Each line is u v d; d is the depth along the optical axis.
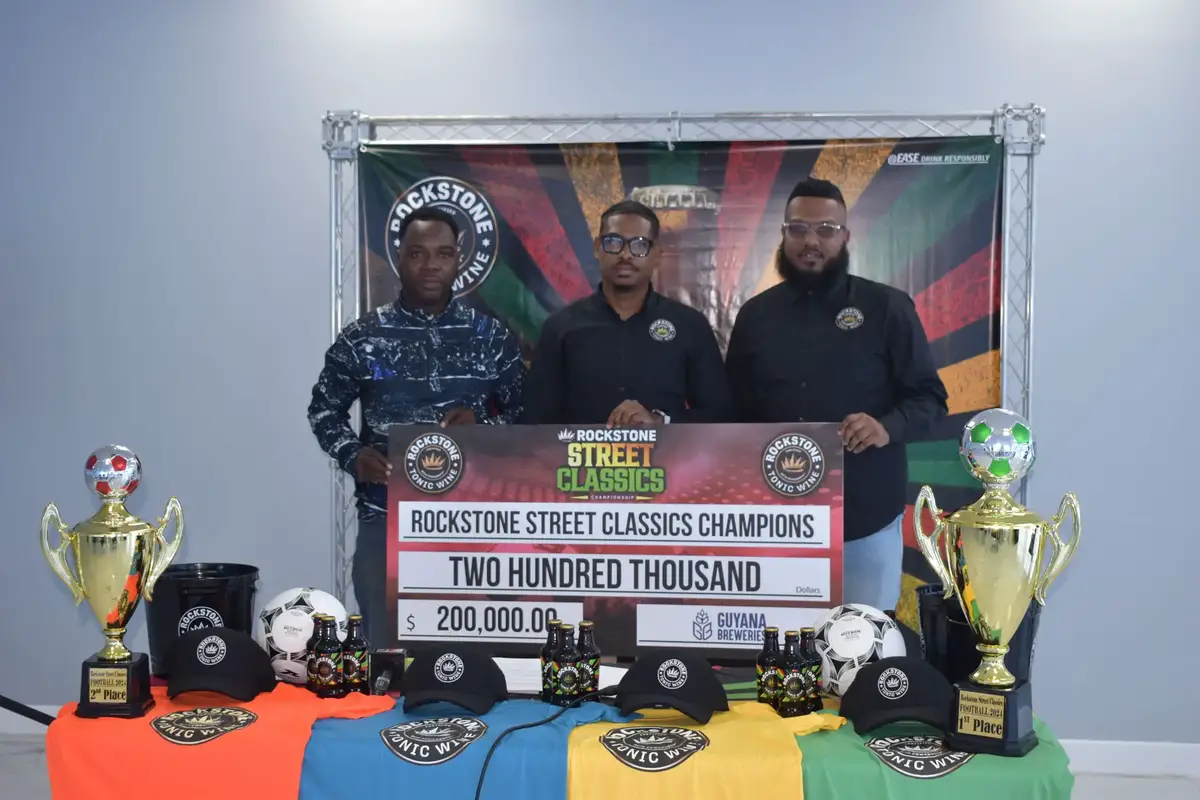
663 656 1.72
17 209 3.62
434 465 1.98
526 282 3.35
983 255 3.23
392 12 3.52
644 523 1.93
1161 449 3.36
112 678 1.69
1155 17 3.33
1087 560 3.39
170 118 3.58
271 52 3.55
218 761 1.59
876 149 3.26
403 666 1.86
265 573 3.57
